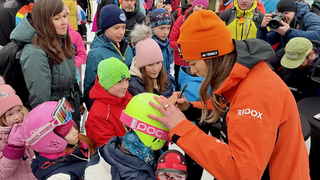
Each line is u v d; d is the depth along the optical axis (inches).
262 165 29.0
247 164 28.5
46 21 59.3
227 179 30.2
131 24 121.6
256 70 34.4
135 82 73.0
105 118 61.7
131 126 35.5
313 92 84.3
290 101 33.3
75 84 72.4
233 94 36.5
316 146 64.2
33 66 58.6
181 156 35.0
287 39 95.2
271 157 35.2
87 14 204.2
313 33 91.0
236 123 31.2
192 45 35.4
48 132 42.3
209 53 35.1
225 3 167.0
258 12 114.3
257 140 29.4
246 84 33.3
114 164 35.4
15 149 48.1
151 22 99.2
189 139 32.9
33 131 41.9
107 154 37.2
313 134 64.2
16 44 61.4
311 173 67.5
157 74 74.3
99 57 79.8
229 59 35.8
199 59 36.2
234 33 115.9
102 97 61.2
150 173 35.7
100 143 61.2
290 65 80.6
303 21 102.2
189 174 58.4
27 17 62.7
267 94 31.3
